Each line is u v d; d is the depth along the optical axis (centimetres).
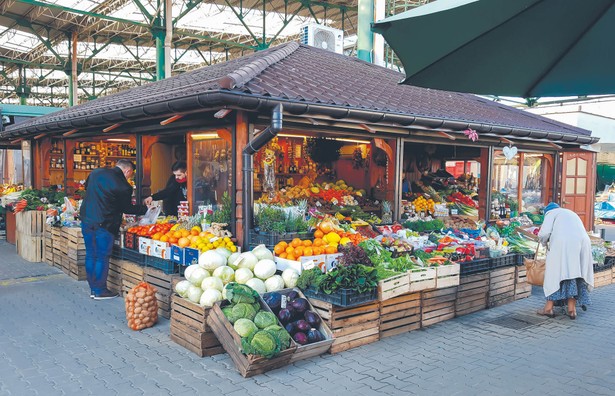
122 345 570
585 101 2191
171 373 493
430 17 259
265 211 675
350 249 591
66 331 617
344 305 539
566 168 1392
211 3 2241
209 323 529
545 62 305
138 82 3603
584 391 467
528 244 877
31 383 467
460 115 926
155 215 809
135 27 2414
